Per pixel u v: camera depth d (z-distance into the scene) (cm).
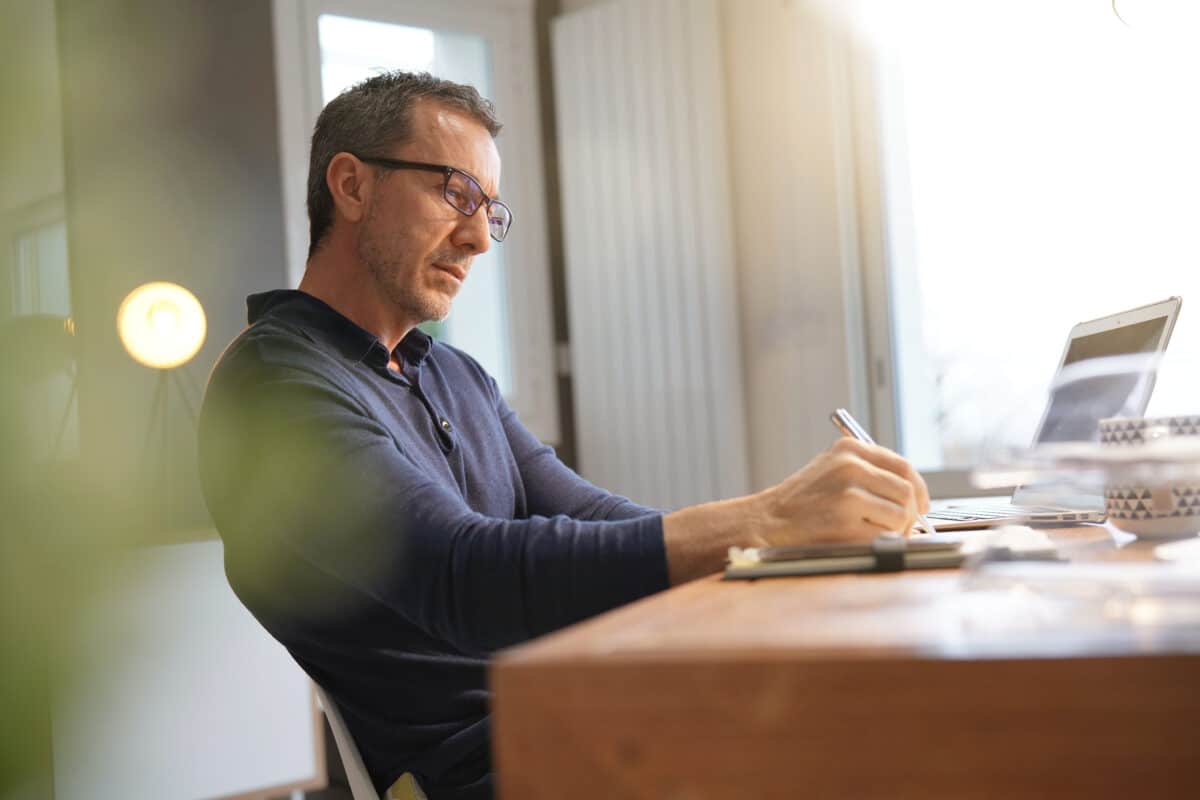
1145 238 278
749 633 56
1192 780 45
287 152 332
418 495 103
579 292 381
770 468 352
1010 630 52
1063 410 152
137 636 218
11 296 244
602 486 378
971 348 312
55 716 177
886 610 62
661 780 51
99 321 286
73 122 284
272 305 142
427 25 371
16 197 252
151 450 290
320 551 105
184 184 309
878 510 93
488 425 157
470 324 395
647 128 363
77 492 242
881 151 330
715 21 351
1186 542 91
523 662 53
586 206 378
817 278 338
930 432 322
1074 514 124
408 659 122
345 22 355
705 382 354
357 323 146
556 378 398
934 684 48
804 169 341
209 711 228
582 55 377
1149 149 276
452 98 150
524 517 161
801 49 341
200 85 315
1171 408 195
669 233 360
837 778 49
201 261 310
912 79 322
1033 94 297
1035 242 299
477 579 95
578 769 52
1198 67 267
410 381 144
